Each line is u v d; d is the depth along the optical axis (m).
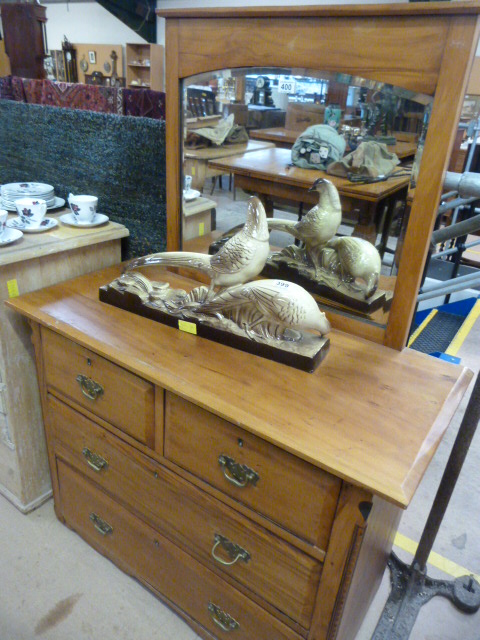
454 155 2.28
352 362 0.92
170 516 1.02
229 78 0.96
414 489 0.64
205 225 1.14
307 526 0.78
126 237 1.43
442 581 1.28
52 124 1.44
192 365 0.89
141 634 1.14
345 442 0.72
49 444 1.26
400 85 0.77
